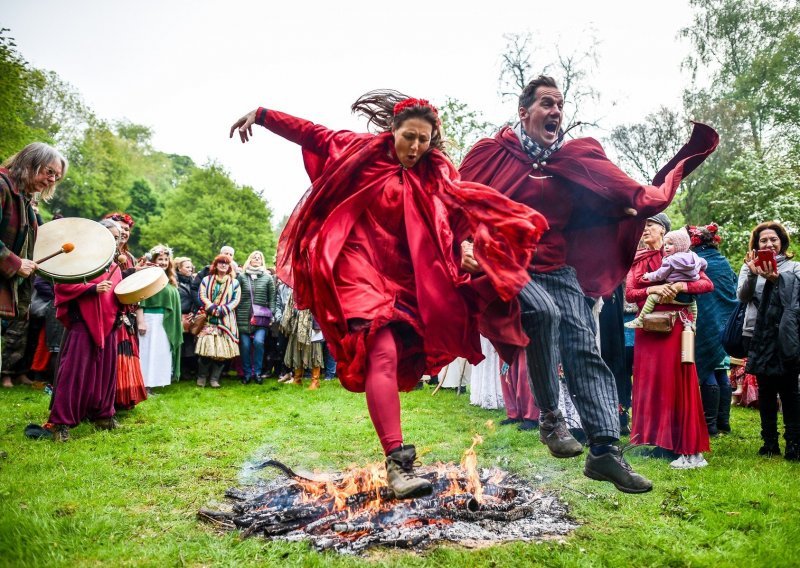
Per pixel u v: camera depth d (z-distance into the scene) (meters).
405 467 2.85
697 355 6.25
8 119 33.56
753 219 18.39
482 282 2.96
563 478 4.55
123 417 6.90
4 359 8.91
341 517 3.49
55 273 5.23
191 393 8.84
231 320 9.50
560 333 3.38
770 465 5.07
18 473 4.55
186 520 3.64
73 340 5.93
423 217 3.07
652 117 28.42
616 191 3.36
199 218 52.56
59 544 3.21
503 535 3.36
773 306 5.32
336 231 3.04
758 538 3.39
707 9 29.58
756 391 8.08
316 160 3.45
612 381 3.34
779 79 27.58
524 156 3.50
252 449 5.52
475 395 7.76
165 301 8.84
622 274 3.61
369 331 2.92
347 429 6.38
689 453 4.93
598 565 3.03
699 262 5.05
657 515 3.77
